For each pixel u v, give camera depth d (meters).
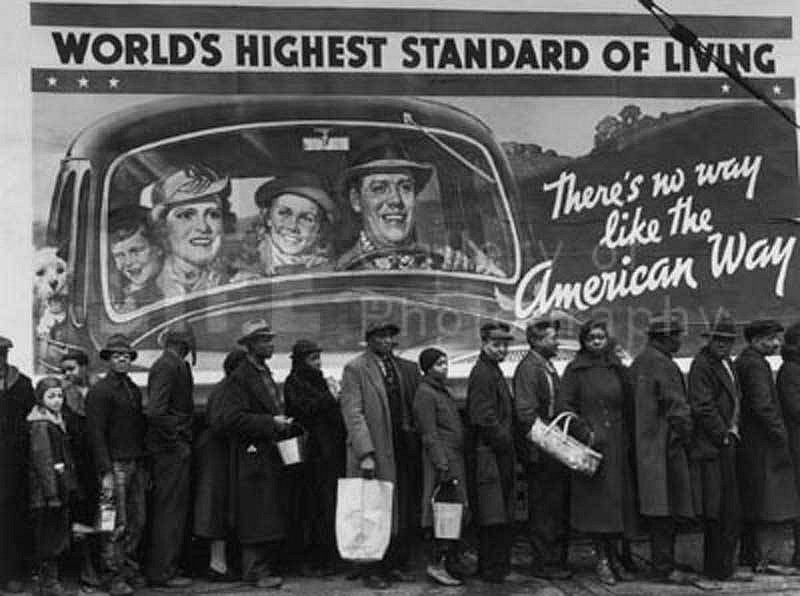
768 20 10.90
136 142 9.91
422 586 8.72
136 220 9.88
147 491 8.82
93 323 9.73
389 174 10.24
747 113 10.81
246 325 9.54
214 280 9.96
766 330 9.08
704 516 8.70
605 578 8.81
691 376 8.84
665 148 10.66
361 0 10.27
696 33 10.80
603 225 10.54
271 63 10.13
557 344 10.27
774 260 10.79
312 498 9.06
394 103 10.27
